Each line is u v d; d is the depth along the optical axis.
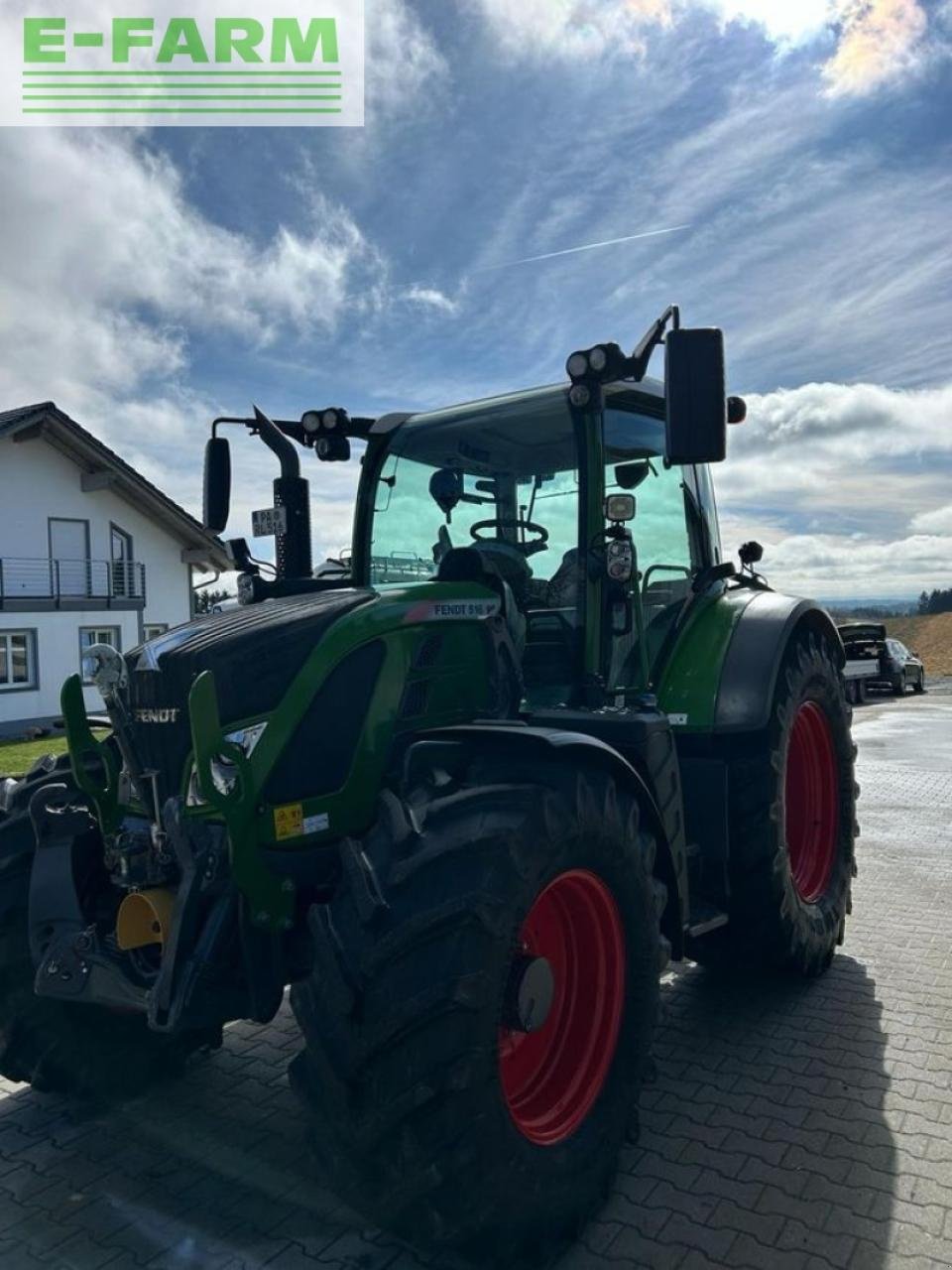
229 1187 2.88
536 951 2.76
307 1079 2.34
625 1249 2.54
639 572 3.92
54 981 2.77
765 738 4.01
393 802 2.58
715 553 4.73
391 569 4.06
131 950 2.69
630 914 2.84
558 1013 2.84
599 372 3.42
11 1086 3.58
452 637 3.10
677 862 3.25
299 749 2.67
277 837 2.59
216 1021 2.49
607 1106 2.75
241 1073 3.64
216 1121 3.28
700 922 3.61
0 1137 3.20
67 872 2.94
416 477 4.06
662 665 4.05
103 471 27.27
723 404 3.09
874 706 20.59
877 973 4.47
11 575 25.81
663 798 3.21
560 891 2.73
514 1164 2.35
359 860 2.45
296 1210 2.75
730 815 3.96
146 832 2.78
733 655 4.04
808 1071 3.50
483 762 2.74
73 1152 3.09
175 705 2.71
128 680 2.89
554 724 3.28
